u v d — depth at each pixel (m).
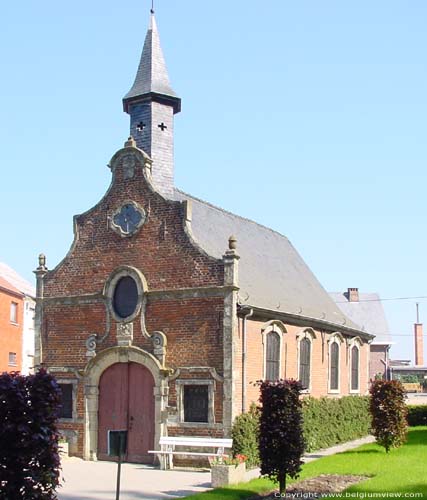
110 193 24.03
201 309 21.66
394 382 23.66
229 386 20.81
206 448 20.78
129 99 24.62
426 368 78.50
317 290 32.84
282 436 15.74
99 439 22.80
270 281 26.75
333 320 29.75
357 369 33.06
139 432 22.14
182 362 21.66
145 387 22.28
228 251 21.50
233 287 21.19
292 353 25.45
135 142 24.17
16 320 45.31
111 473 19.81
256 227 31.00
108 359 22.89
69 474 19.53
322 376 28.34
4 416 10.16
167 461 20.89
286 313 24.44
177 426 21.38
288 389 16.11
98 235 24.03
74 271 24.25
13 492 9.91
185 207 22.48
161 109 24.52
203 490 16.95
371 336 34.50
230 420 20.62
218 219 26.75
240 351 21.62
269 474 15.85
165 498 15.82
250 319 22.47
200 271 21.88
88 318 23.64
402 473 17.53
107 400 22.88
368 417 32.31
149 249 22.91
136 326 22.58
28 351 46.91
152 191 23.17
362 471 18.48
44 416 10.32
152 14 25.80
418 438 28.12
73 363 23.64
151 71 24.75
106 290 23.28
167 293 22.19
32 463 10.14
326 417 27.02
